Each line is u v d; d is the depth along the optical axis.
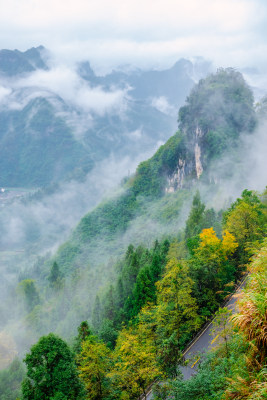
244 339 11.89
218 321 22.44
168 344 28.56
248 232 43.94
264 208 51.88
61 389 21.91
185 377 27.31
